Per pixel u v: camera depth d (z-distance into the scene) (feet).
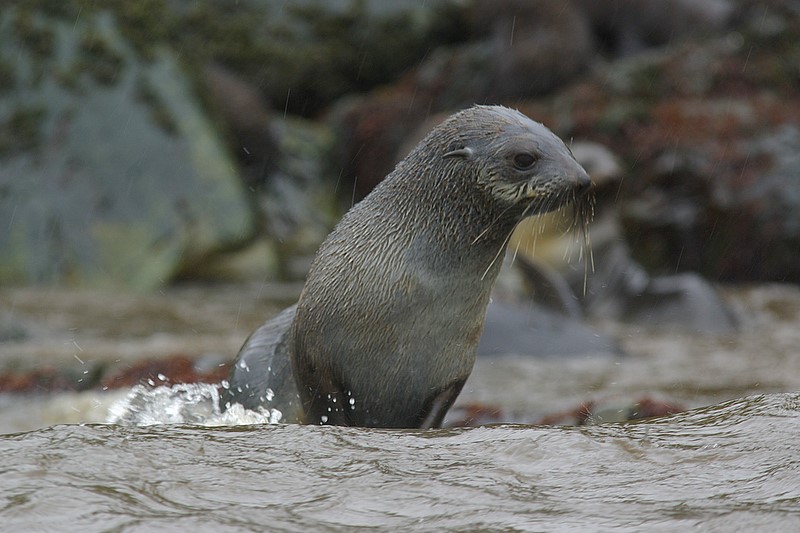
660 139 256.32
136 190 233.55
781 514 43.39
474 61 281.74
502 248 81.97
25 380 130.11
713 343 168.35
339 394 81.05
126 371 131.13
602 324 188.34
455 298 80.07
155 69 252.21
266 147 262.47
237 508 46.09
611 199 203.21
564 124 262.88
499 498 47.55
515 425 58.13
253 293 222.07
